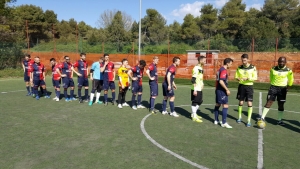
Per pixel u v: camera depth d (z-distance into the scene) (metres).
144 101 10.36
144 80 18.62
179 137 5.79
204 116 7.89
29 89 11.59
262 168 4.26
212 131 6.30
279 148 5.20
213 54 21.36
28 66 11.34
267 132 6.30
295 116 8.01
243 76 6.82
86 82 10.00
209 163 4.41
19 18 46.12
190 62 23.61
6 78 19.17
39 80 10.50
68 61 10.06
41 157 4.57
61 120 7.12
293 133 6.26
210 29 55.38
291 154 4.89
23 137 5.64
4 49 22.06
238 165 4.35
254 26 45.62
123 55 22.22
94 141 5.43
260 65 20.33
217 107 6.87
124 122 7.00
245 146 5.28
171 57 21.58
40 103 9.60
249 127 6.73
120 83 8.83
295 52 22.58
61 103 9.65
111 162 4.38
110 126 6.59
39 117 7.44
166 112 8.09
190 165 4.30
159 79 18.77
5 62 22.00
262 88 14.73
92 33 52.62
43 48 33.53
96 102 9.78
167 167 4.21
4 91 12.67
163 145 5.24
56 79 10.08
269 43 25.98
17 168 4.12
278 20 55.50
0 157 4.55
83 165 4.25
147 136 5.81
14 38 26.89
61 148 5.01
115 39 52.25
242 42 28.25
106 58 9.19
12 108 8.66
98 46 31.97
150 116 7.75
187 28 54.34
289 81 6.90
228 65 6.57
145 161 4.44
